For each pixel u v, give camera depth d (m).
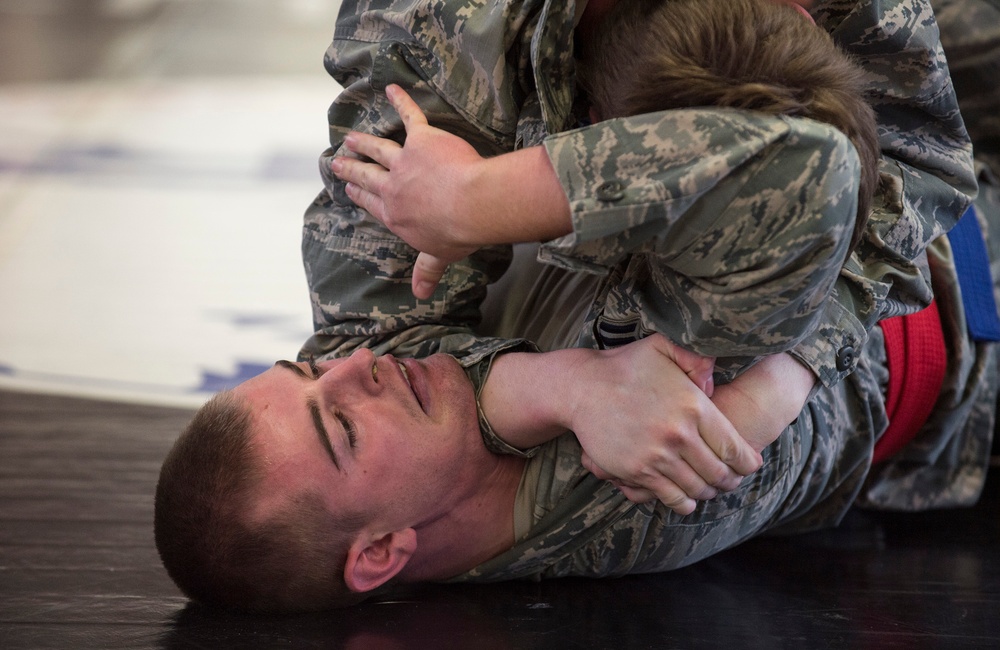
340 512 3.27
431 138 2.96
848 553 4.04
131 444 5.11
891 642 3.28
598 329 3.34
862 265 3.36
